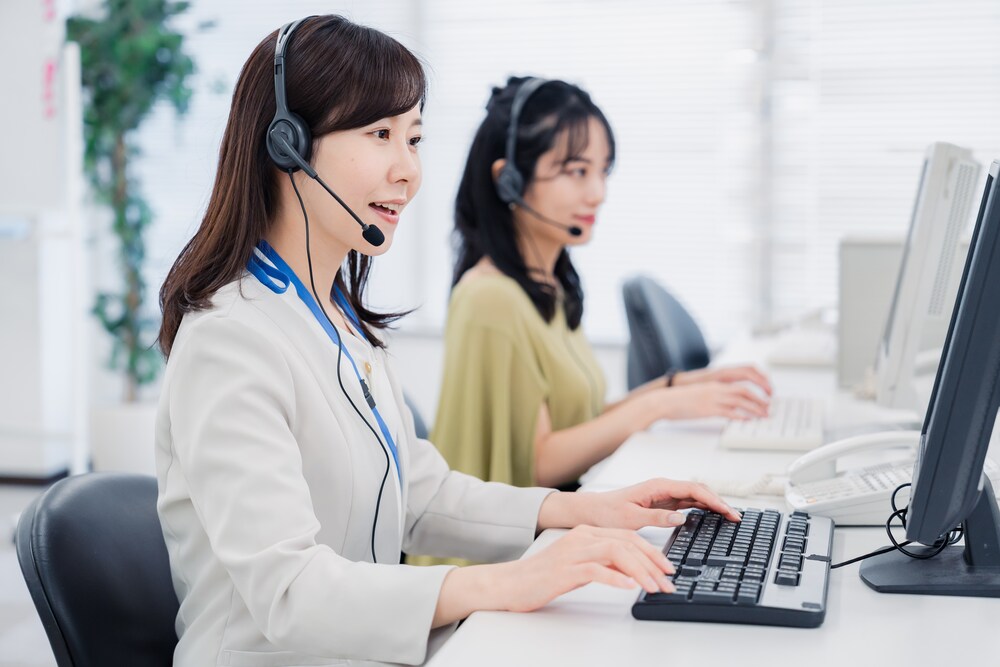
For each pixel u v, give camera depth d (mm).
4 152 3502
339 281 1230
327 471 1005
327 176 1037
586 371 1945
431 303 4223
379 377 1186
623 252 4023
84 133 3803
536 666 768
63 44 3492
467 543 1214
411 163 1070
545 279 1915
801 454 1588
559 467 1756
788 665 761
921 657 775
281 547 878
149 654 1065
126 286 3912
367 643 862
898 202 3742
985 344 831
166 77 3834
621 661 774
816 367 2572
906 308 1649
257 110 1038
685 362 3141
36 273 4004
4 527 3424
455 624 947
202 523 951
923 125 3697
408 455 1225
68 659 986
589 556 882
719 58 3852
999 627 837
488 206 1905
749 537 1032
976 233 910
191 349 951
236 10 4199
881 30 3701
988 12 3596
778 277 3898
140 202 3926
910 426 1665
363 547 1060
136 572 1076
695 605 853
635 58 3928
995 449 1069
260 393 938
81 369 3584
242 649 966
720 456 1575
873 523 1162
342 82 1021
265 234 1066
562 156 1857
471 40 4051
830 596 921
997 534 961
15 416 4078
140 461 3664
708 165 3912
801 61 3775
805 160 3822
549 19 3979
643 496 1152
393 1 4102
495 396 1771
